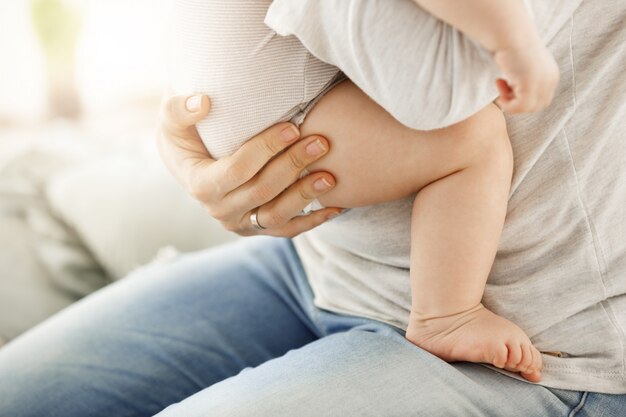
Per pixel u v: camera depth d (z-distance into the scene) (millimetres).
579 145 662
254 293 945
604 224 671
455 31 533
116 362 870
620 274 675
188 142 778
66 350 876
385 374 653
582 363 674
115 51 2791
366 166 648
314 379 653
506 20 502
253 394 644
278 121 662
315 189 681
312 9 562
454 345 672
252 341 908
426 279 664
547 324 681
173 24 689
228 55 634
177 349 886
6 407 831
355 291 795
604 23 647
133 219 1442
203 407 644
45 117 2746
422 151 624
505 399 648
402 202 699
